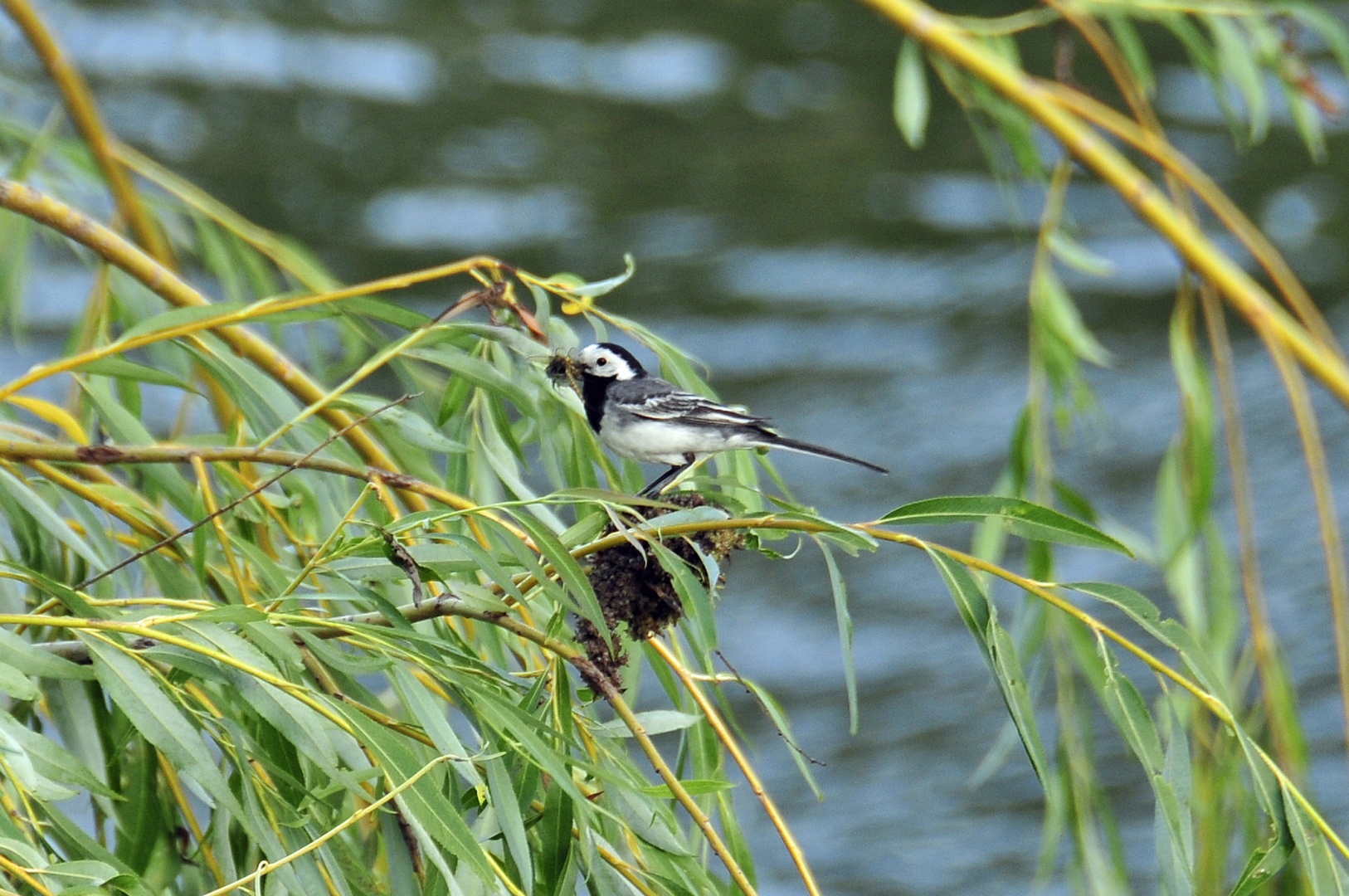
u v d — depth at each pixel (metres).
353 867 7.38
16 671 6.32
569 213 34.66
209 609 6.90
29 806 6.73
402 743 6.49
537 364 8.79
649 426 8.93
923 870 19.23
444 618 8.16
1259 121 11.81
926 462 26.69
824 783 20.72
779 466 26.59
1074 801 10.78
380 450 9.60
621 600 7.16
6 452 7.52
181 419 10.70
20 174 11.32
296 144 34.91
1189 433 11.55
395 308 7.88
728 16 44.72
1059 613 10.96
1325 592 23.77
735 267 32.81
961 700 22.30
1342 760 20.97
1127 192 11.54
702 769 8.38
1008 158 12.38
